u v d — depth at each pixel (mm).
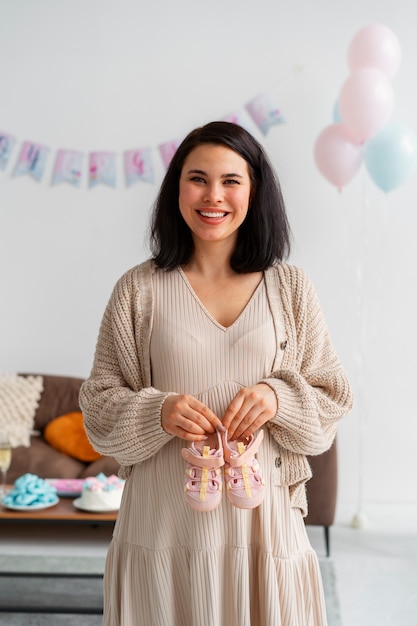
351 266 4086
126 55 4195
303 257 4102
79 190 4273
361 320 4082
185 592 1479
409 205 4047
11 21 4215
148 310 1543
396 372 4078
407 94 4031
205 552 1448
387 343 4078
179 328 1513
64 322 4324
